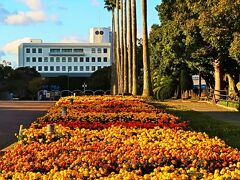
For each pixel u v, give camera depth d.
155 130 13.67
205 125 20.62
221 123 21.97
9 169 8.53
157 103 35.41
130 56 53.53
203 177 7.66
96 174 7.96
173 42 44.41
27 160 9.12
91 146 10.59
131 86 53.69
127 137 12.39
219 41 31.00
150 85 43.62
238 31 29.36
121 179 7.54
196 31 37.12
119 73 70.00
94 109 22.08
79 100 31.02
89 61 171.75
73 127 15.12
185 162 8.77
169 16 47.69
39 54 171.38
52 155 9.63
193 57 40.75
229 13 28.48
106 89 111.25
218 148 10.16
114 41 88.12
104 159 8.88
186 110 30.06
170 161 8.83
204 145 10.70
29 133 12.17
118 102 27.41
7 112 34.75
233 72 44.69
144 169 8.66
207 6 31.20
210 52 39.12
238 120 25.47
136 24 49.34
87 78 119.19
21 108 40.69
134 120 16.86
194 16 38.12
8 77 108.00
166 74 56.09
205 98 48.16
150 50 62.31
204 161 8.71
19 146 10.84
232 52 29.08
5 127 23.14
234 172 7.76
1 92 105.62
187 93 55.94
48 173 8.10
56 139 12.06
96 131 13.35
